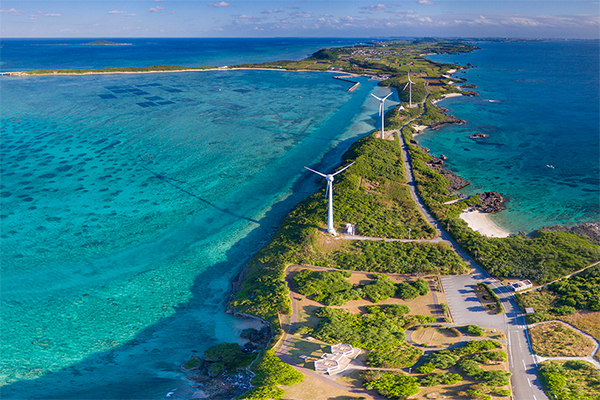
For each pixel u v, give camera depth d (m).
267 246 104.75
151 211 127.38
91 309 87.00
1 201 131.12
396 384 58.25
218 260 104.69
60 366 70.94
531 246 98.75
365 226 108.94
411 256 96.12
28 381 66.75
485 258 93.75
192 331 79.75
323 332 71.69
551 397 56.16
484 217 120.00
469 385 58.03
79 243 110.50
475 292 84.06
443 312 78.31
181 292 92.81
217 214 126.12
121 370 69.25
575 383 58.22
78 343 77.12
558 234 105.62
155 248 109.31
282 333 72.38
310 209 120.06
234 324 81.00
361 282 88.12
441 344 69.56
